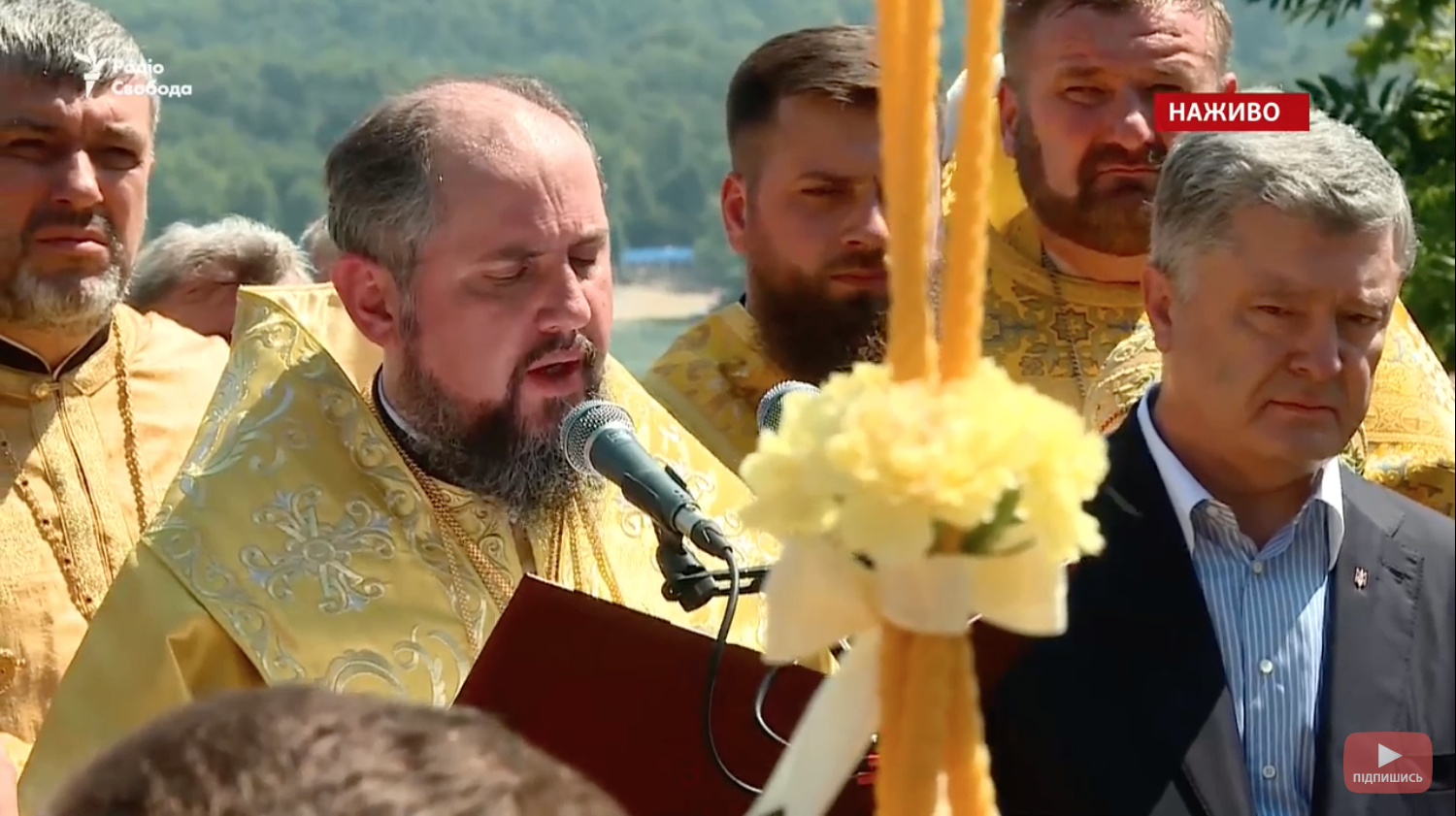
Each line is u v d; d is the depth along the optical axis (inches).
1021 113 223.9
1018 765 154.2
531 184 168.9
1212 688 156.6
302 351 182.4
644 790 139.6
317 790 60.6
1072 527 82.4
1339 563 164.7
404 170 170.6
